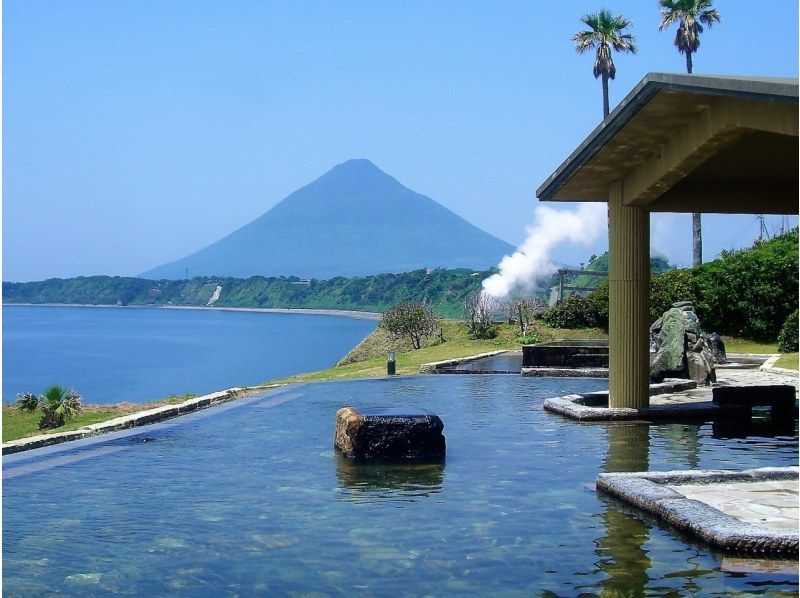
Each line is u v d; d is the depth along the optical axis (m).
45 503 9.52
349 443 12.04
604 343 28.16
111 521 8.70
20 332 176.50
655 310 39.22
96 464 11.87
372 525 8.36
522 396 19.98
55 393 23.77
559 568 6.96
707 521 7.64
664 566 6.96
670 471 10.24
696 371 20.91
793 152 13.98
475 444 13.04
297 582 6.79
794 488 9.16
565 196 17.08
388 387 22.61
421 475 10.73
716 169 15.16
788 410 15.97
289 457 12.22
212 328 188.12
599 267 98.50
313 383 24.41
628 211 15.72
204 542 7.91
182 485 10.38
